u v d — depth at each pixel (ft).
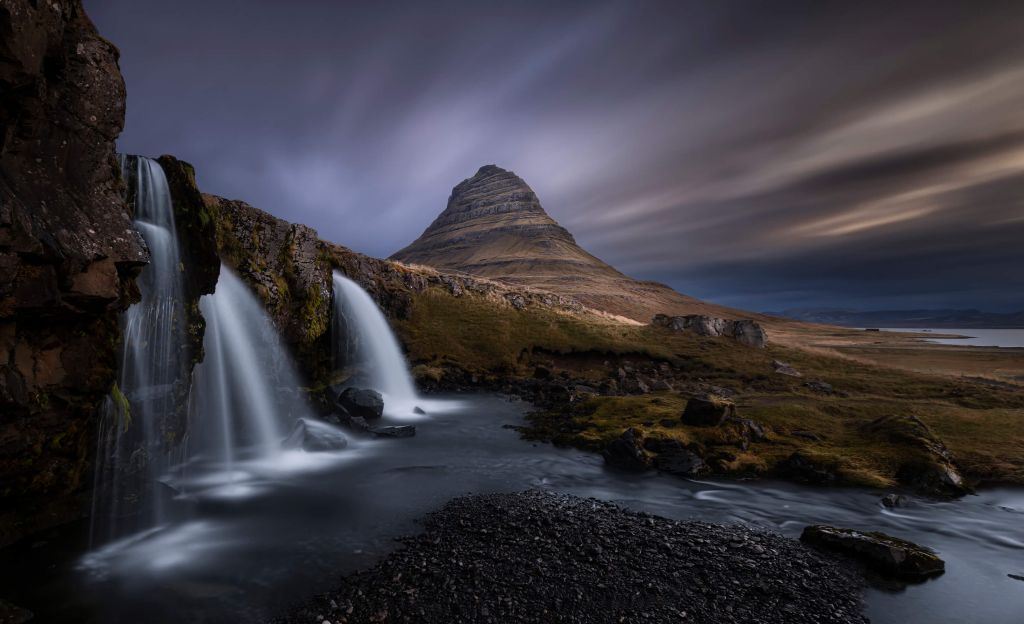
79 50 31.45
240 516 40.68
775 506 44.93
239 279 67.77
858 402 84.38
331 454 59.72
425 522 39.60
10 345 27.84
